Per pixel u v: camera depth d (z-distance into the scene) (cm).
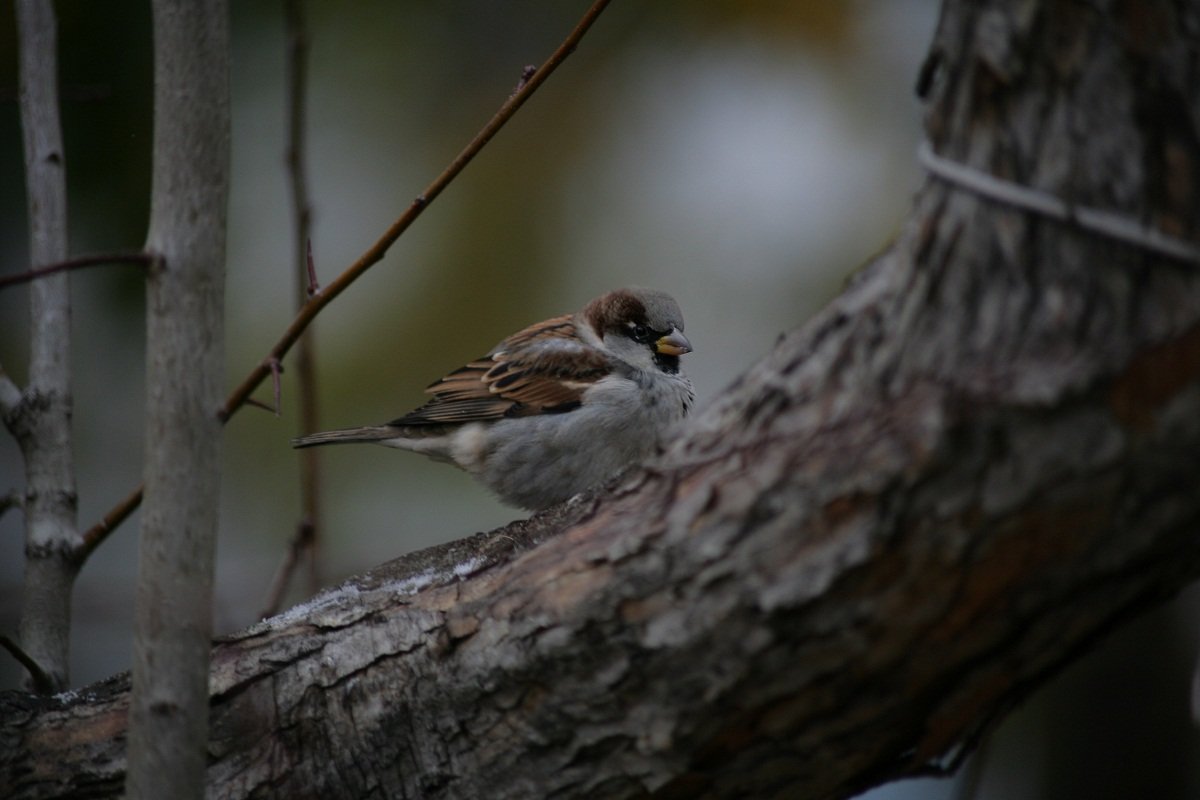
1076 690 1214
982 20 424
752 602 445
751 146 1204
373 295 1201
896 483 414
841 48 1196
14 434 686
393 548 1233
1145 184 397
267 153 1196
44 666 649
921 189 447
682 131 1210
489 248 1198
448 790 540
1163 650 1193
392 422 1027
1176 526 396
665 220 1201
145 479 482
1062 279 403
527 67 605
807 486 434
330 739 561
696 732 478
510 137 1212
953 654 433
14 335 1158
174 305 475
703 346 1196
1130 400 389
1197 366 384
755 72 1211
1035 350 402
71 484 682
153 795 467
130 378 1223
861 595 427
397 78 1207
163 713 469
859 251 1182
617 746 498
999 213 415
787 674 451
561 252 1201
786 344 474
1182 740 1180
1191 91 398
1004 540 405
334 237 1200
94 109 1060
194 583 474
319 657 575
